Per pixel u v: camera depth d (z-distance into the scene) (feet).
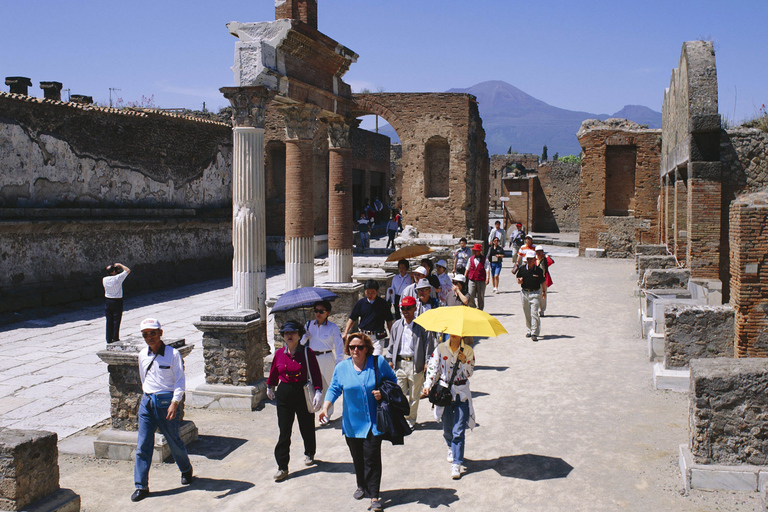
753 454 19.48
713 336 29.91
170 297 67.97
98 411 30.45
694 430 19.98
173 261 78.74
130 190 73.20
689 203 48.24
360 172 135.74
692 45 49.96
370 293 30.25
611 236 89.86
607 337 41.93
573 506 18.94
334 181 48.26
